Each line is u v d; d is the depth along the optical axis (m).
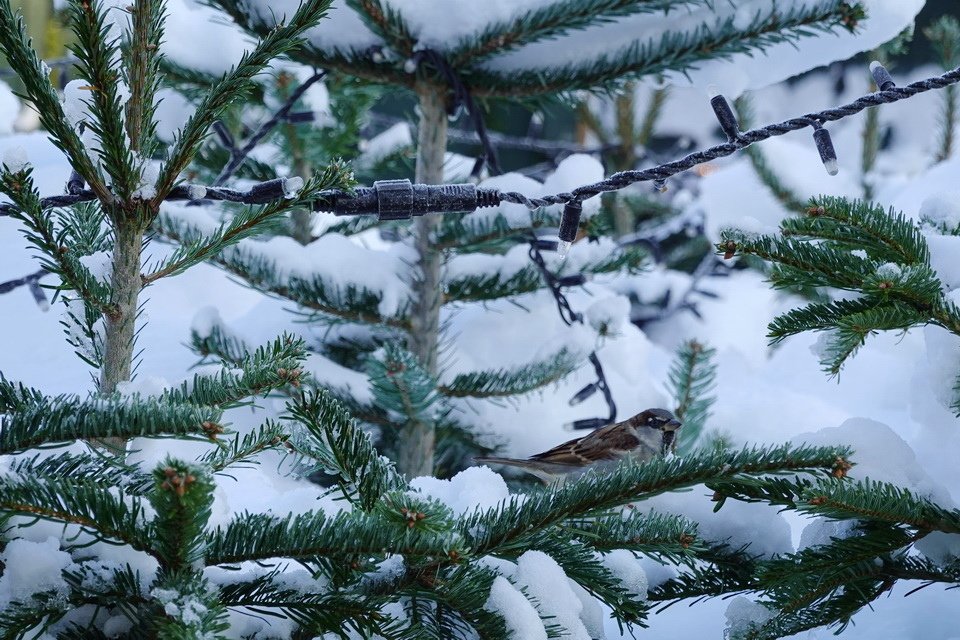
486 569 2.28
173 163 2.25
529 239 2.76
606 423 2.80
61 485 2.20
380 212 2.33
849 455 2.33
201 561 2.20
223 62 2.79
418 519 2.19
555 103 2.79
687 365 2.83
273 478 2.68
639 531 2.31
